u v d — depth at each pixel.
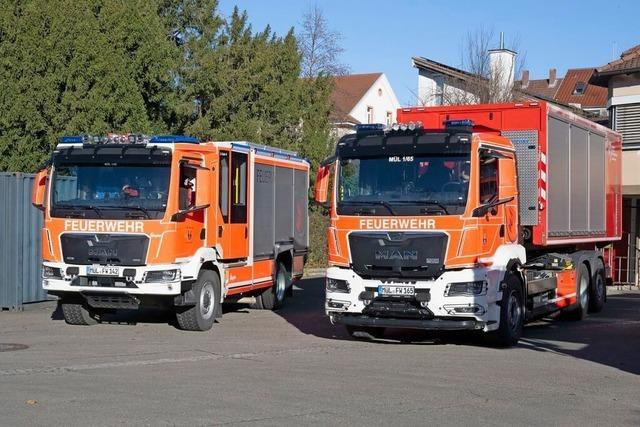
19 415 7.70
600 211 18.14
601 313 18.64
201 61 26.14
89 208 13.71
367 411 8.12
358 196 12.43
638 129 27.34
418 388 9.34
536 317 15.12
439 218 11.95
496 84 35.97
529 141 14.24
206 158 14.59
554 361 11.57
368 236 12.22
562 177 15.43
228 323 15.63
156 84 23.83
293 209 18.98
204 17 27.66
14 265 16.53
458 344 13.22
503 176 12.49
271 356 11.54
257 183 16.84
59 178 14.00
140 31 22.41
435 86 41.38
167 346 12.37
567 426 7.77
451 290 11.89
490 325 12.16
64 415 7.73
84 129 20.84
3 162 20.22
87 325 14.76
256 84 27.42
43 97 20.23
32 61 20.05
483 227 12.19
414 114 15.03
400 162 12.30
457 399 8.81
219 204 15.05
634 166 27.31
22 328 14.30
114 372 10.04
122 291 13.57
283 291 18.56
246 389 9.09
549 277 15.22
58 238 13.85
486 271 12.06
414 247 11.99
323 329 14.84
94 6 21.89
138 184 13.68
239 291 15.98
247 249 16.31
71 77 20.67
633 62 27.16
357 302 12.27
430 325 12.05
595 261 18.11
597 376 10.44
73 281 13.76
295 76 30.27
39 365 10.47
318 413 7.99
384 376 10.05
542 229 14.23
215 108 26.59
